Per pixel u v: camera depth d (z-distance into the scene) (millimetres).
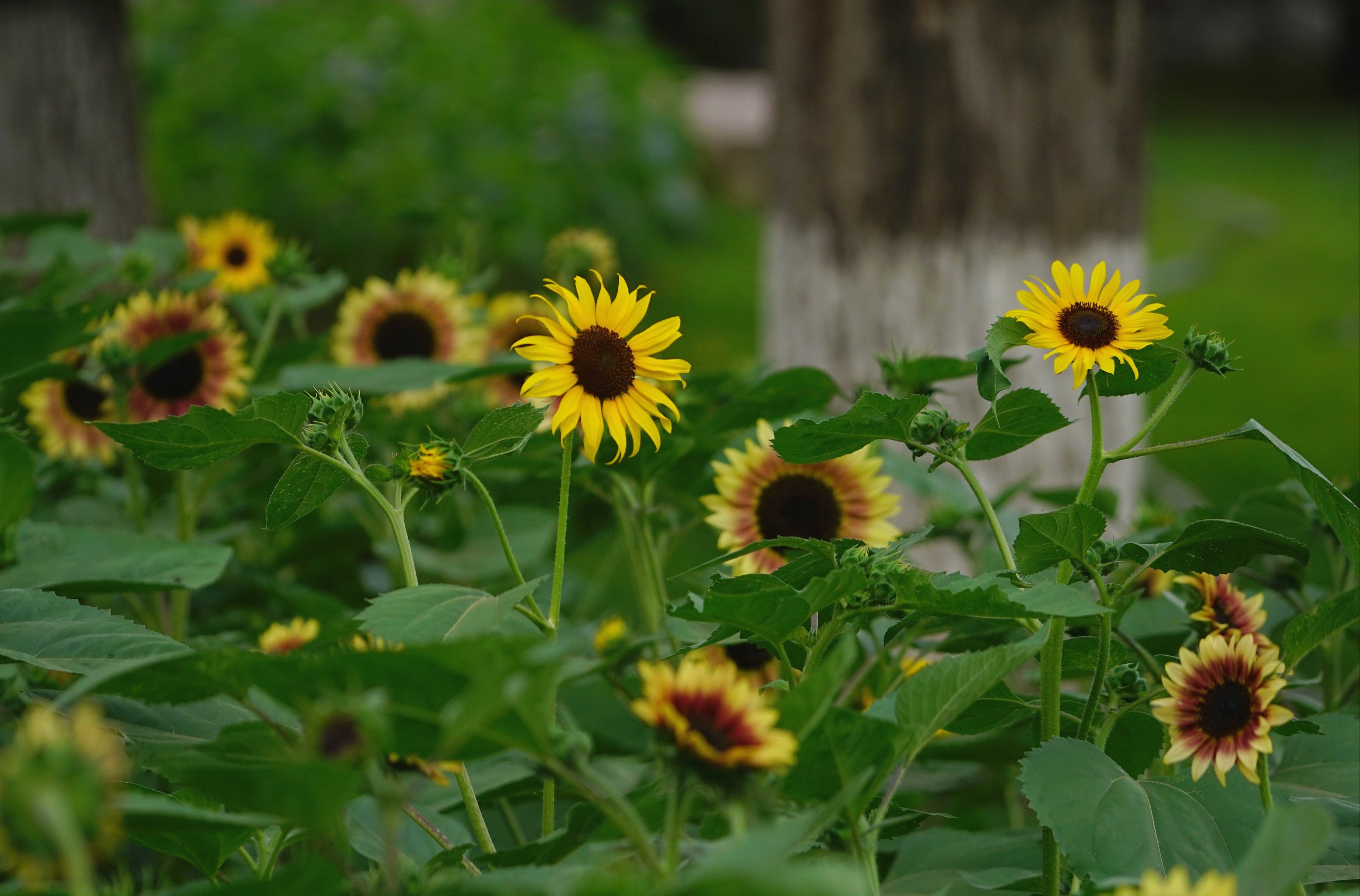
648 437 2668
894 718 2287
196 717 2371
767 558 2668
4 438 2527
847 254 4238
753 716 2066
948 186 4137
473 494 3490
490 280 3727
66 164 4023
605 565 3588
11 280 3232
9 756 1964
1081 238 4184
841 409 4199
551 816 2408
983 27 4074
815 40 4258
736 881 1918
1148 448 2328
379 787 2055
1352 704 2746
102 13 4109
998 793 3080
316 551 3215
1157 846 2254
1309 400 8305
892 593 2318
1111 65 4156
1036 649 2229
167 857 2525
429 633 2230
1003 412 2352
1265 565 2740
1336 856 2369
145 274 3154
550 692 2094
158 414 3047
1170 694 2322
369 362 3387
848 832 2199
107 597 2967
